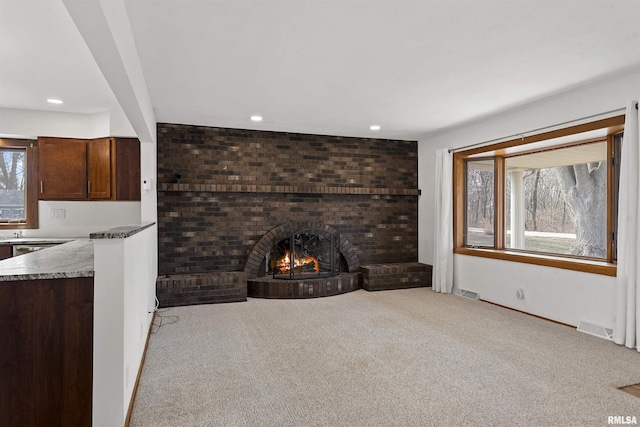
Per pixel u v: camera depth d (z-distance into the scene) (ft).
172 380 8.38
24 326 6.00
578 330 11.89
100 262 6.20
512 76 10.53
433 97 12.37
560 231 14.33
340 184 18.57
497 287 15.23
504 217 16.49
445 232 17.37
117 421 6.26
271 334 11.50
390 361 9.48
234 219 16.81
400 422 6.77
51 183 14.70
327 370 8.94
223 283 15.37
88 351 6.19
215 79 10.70
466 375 8.68
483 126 15.69
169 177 15.92
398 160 19.69
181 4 6.77
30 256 7.98
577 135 12.20
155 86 11.25
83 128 14.98
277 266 17.44
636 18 7.32
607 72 10.19
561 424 6.71
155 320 12.89
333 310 14.30
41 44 8.79
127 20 7.17
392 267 18.21
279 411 7.13
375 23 7.55
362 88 11.51
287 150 17.69
